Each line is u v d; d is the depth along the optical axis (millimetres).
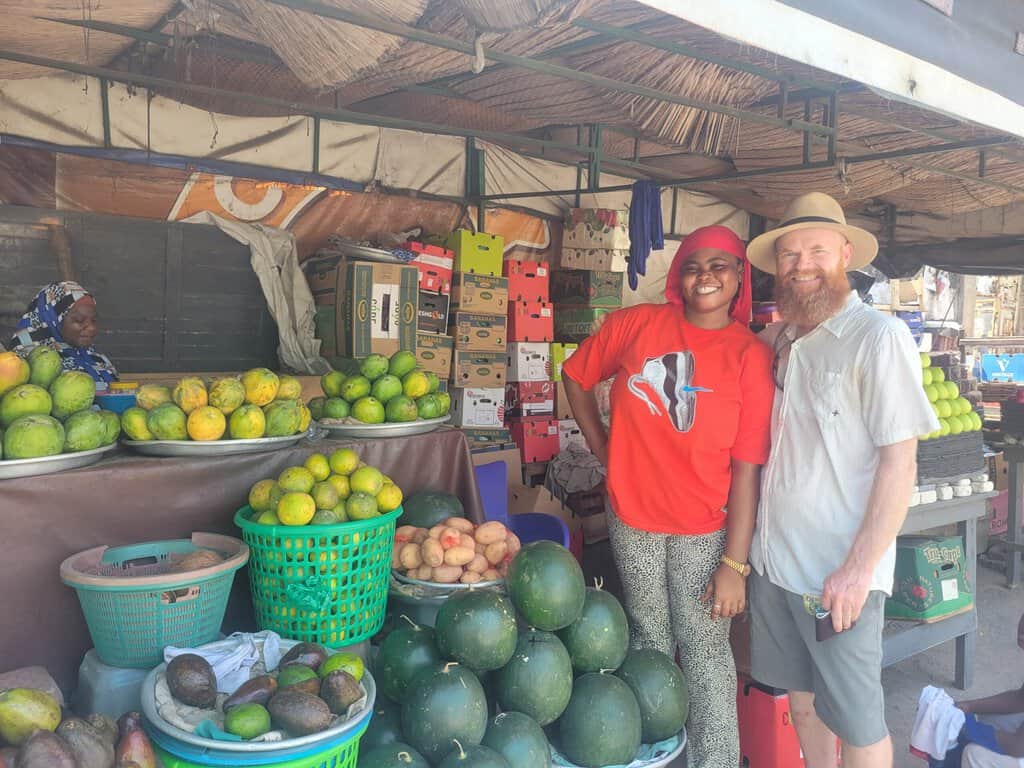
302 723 1648
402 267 4797
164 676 1818
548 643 2221
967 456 4414
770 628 2564
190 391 2291
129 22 3150
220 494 2375
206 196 4895
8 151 4215
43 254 4102
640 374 2609
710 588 2605
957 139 4469
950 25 2217
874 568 2248
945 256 7863
